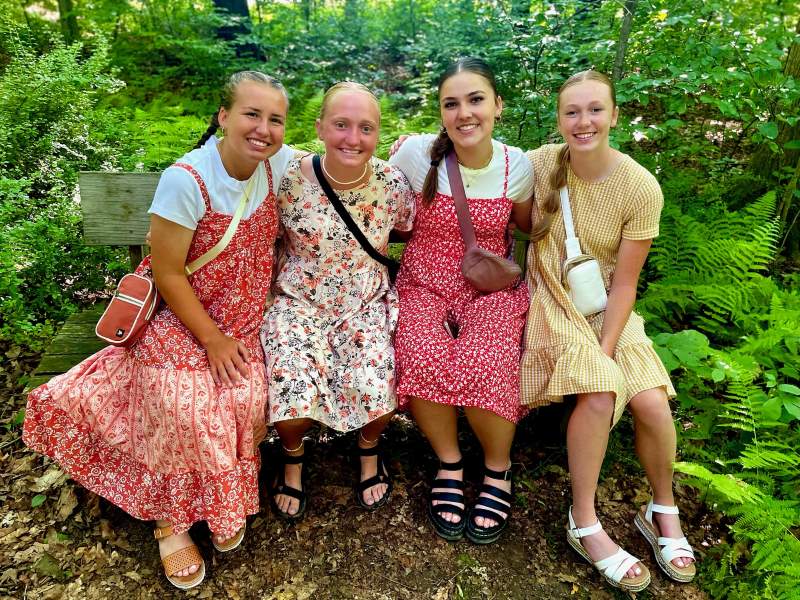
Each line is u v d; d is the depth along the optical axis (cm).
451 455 210
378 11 878
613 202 206
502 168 215
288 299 208
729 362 223
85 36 664
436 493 209
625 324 207
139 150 400
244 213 183
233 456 178
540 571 195
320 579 189
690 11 321
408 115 515
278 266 218
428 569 194
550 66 359
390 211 212
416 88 648
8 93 365
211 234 180
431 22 694
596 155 202
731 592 187
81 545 197
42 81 374
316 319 207
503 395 194
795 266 345
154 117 486
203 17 686
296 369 190
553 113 325
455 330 220
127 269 325
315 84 661
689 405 245
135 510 185
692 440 243
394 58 796
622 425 248
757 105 324
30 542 198
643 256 209
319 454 236
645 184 201
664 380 193
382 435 245
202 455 175
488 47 418
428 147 219
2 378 270
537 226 218
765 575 190
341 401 201
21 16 638
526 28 373
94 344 246
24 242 303
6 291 302
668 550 193
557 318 208
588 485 192
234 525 178
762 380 258
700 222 328
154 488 184
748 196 362
